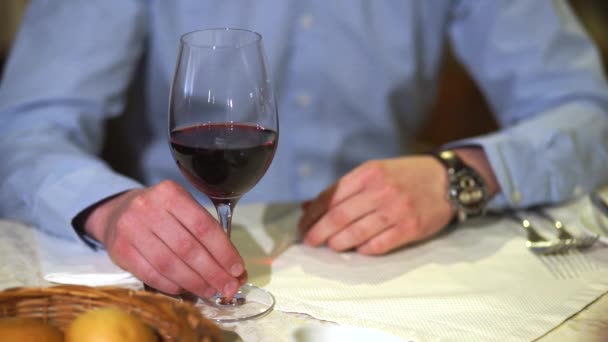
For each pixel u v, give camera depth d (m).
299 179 1.38
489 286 0.86
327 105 1.37
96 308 0.72
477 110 2.69
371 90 1.36
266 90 0.80
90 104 1.17
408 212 0.94
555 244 0.93
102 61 1.20
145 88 1.36
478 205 0.99
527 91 1.32
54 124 1.12
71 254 0.93
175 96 0.80
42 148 1.04
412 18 1.35
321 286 0.86
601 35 2.63
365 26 1.33
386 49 1.35
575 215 1.03
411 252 0.94
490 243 0.96
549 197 1.07
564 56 1.31
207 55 0.79
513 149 1.06
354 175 0.95
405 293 0.84
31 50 1.20
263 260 0.92
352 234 0.93
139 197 0.83
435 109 2.71
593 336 0.76
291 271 0.89
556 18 1.33
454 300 0.83
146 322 0.71
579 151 1.11
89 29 1.21
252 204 1.09
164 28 1.31
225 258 0.80
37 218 0.97
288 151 1.38
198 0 1.31
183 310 0.67
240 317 0.79
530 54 1.32
